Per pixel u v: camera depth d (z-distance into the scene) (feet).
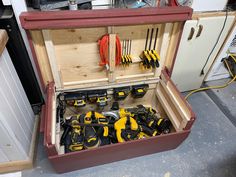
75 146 3.77
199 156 4.44
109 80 4.20
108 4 3.66
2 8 3.39
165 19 3.19
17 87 3.50
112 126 4.10
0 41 2.68
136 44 3.83
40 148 4.31
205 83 6.55
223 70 6.61
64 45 3.43
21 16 2.68
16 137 3.24
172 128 4.27
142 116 4.60
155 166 4.18
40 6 3.11
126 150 3.63
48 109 3.28
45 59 3.51
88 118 4.17
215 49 5.08
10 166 3.75
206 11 4.31
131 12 2.99
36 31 3.06
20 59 3.83
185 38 4.42
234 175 4.16
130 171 4.06
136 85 4.51
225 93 6.20
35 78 4.31
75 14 2.80
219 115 5.49
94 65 3.91
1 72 2.80
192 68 5.34
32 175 3.86
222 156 4.48
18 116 3.43
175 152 4.47
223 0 4.26
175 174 4.08
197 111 5.57
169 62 4.18
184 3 3.99
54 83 3.85
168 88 4.17
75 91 4.19
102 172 4.00
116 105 4.79
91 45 3.56
